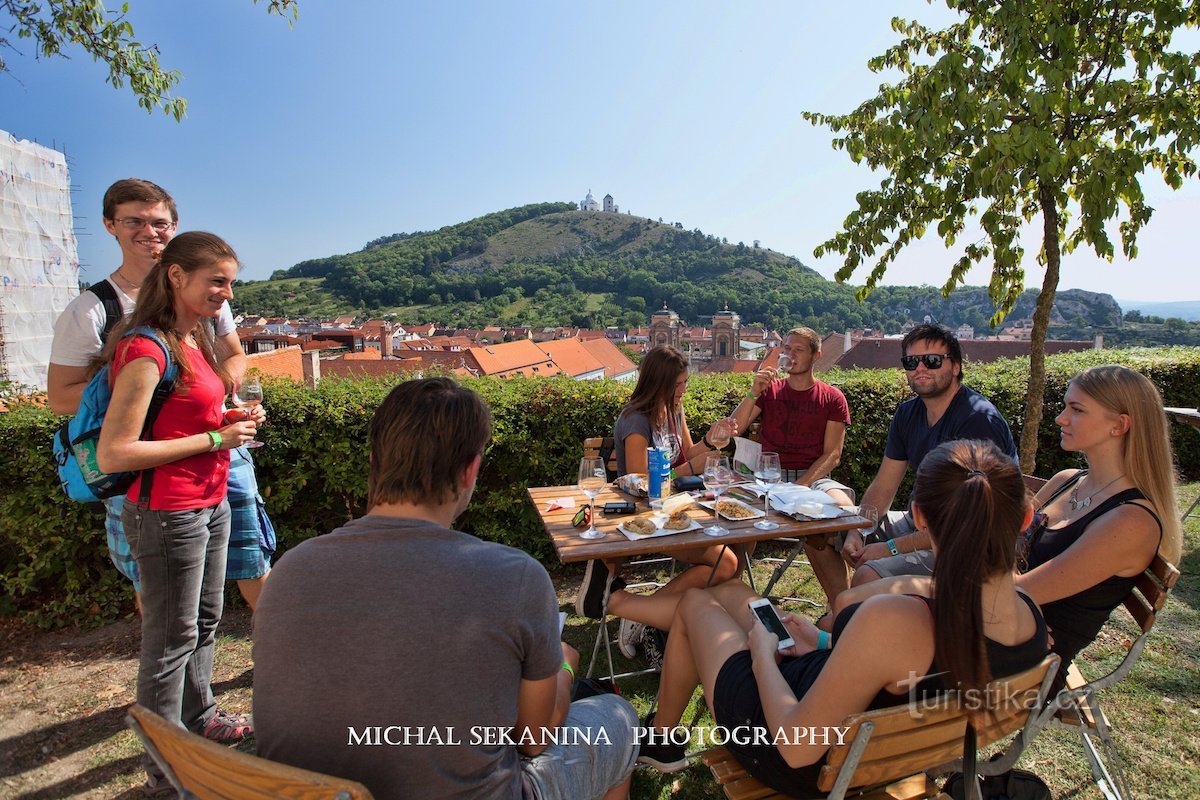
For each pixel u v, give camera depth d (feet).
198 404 7.43
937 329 10.03
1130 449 6.54
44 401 12.52
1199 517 16.63
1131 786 7.68
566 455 13.96
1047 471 18.80
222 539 8.34
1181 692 9.44
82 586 11.90
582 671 10.51
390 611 3.85
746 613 7.58
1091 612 6.44
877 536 10.52
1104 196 11.53
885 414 16.05
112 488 7.07
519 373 15.34
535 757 5.07
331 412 12.41
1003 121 11.89
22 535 11.37
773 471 10.02
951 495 4.63
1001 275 16.20
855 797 5.59
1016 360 22.18
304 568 3.93
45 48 15.33
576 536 8.38
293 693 3.86
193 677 8.25
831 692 4.70
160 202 8.38
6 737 8.65
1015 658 4.72
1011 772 6.69
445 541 4.14
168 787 7.72
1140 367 21.94
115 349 6.95
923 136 12.27
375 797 3.99
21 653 10.80
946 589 4.45
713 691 6.06
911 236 15.01
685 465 12.05
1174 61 11.57
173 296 7.29
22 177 31.53
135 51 15.62
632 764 5.89
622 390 14.08
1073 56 12.00
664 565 14.79
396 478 4.19
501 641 4.09
